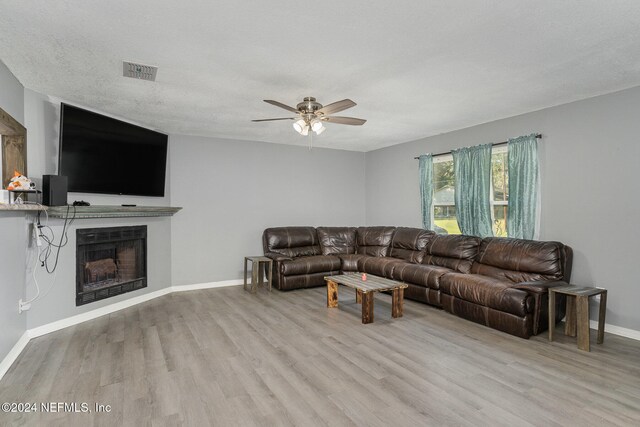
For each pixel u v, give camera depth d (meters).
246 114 4.36
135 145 4.54
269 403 2.24
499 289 3.56
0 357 2.60
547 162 4.12
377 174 6.88
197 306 4.54
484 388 2.43
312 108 3.42
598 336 3.27
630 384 2.49
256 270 5.30
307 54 2.69
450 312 4.18
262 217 6.15
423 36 2.42
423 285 4.54
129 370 2.70
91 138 3.92
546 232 4.14
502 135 4.62
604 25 2.28
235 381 2.53
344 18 2.19
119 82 3.27
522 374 2.64
